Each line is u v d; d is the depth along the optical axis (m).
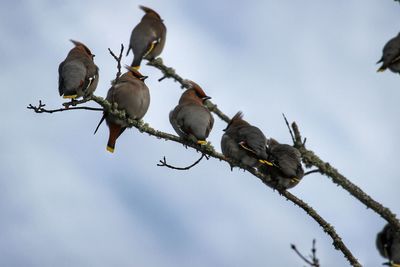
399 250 12.08
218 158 12.50
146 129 12.45
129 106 12.77
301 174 12.53
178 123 12.45
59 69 13.70
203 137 12.27
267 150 12.52
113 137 13.09
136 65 15.45
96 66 13.82
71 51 13.99
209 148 12.33
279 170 12.38
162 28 16.05
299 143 11.32
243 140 12.53
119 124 12.91
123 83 13.02
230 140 12.66
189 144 12.38
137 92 12.90
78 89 13.29
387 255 12.23
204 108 12.79
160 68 15.27
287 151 12.58
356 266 10.95
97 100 12.02
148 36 15.70
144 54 15.54
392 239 12.16
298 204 11.88
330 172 11.15
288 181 12.35
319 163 11.16
